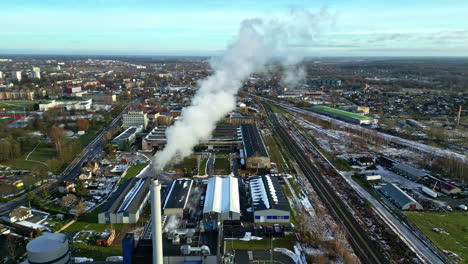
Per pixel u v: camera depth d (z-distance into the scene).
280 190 86.94
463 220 75.94
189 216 76.31
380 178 101.56
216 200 80.12
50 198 87.25
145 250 55.75
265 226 73.69
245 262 60.44
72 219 76.00
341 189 94.19
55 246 51.41
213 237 59.59
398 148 135.25
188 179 95.62
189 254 53.72
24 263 53.53
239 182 99.50
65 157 115.69
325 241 67.62
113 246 65.06
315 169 110.88
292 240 68.25
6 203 84.06
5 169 107.12
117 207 77.19
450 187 90.06
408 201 81.56
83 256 61.22
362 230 71.75
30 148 130.38
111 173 106.12
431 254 63.12
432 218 76.88
